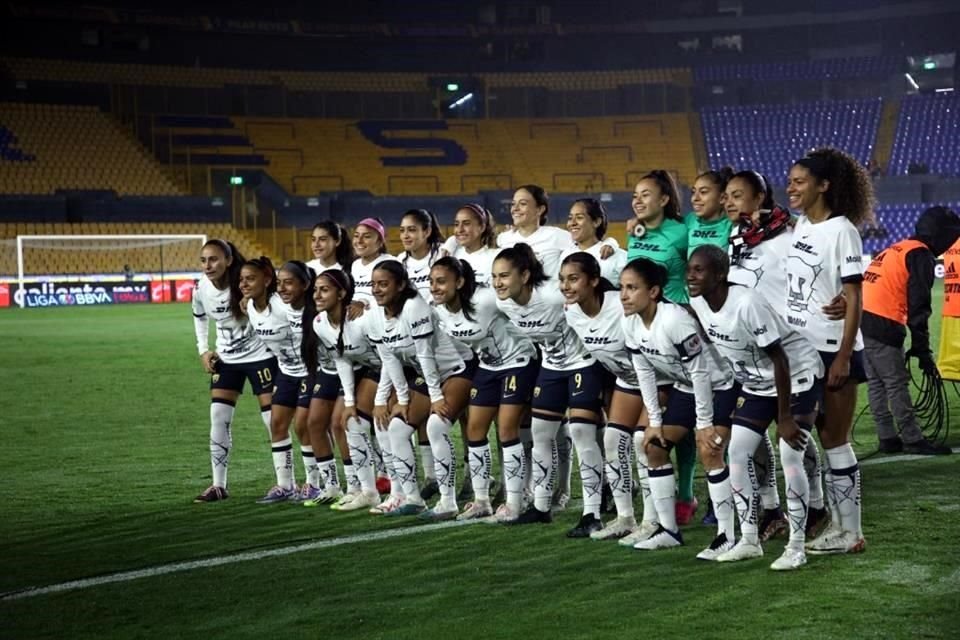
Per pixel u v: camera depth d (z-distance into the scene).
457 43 46.84
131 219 37.09
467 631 4.50
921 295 8.17
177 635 4.62
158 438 10.54
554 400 6.49
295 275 7.27
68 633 4.71
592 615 4.67
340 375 7.20
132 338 22.31
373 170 42.22
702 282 5.16
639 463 6.17
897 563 5.33
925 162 41.72
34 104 39.91
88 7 41.97
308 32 45.34
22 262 34.41
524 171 43.22
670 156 43.97
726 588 5.02
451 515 6.86
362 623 4.68
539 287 6.31
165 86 42.50
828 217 5.64
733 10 46.91
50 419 11.86
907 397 8.45
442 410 6.80
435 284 6.53
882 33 45.75
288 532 6.59
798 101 45.78
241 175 39.00
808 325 5.65
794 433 5.27
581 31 47.12
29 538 6.64
